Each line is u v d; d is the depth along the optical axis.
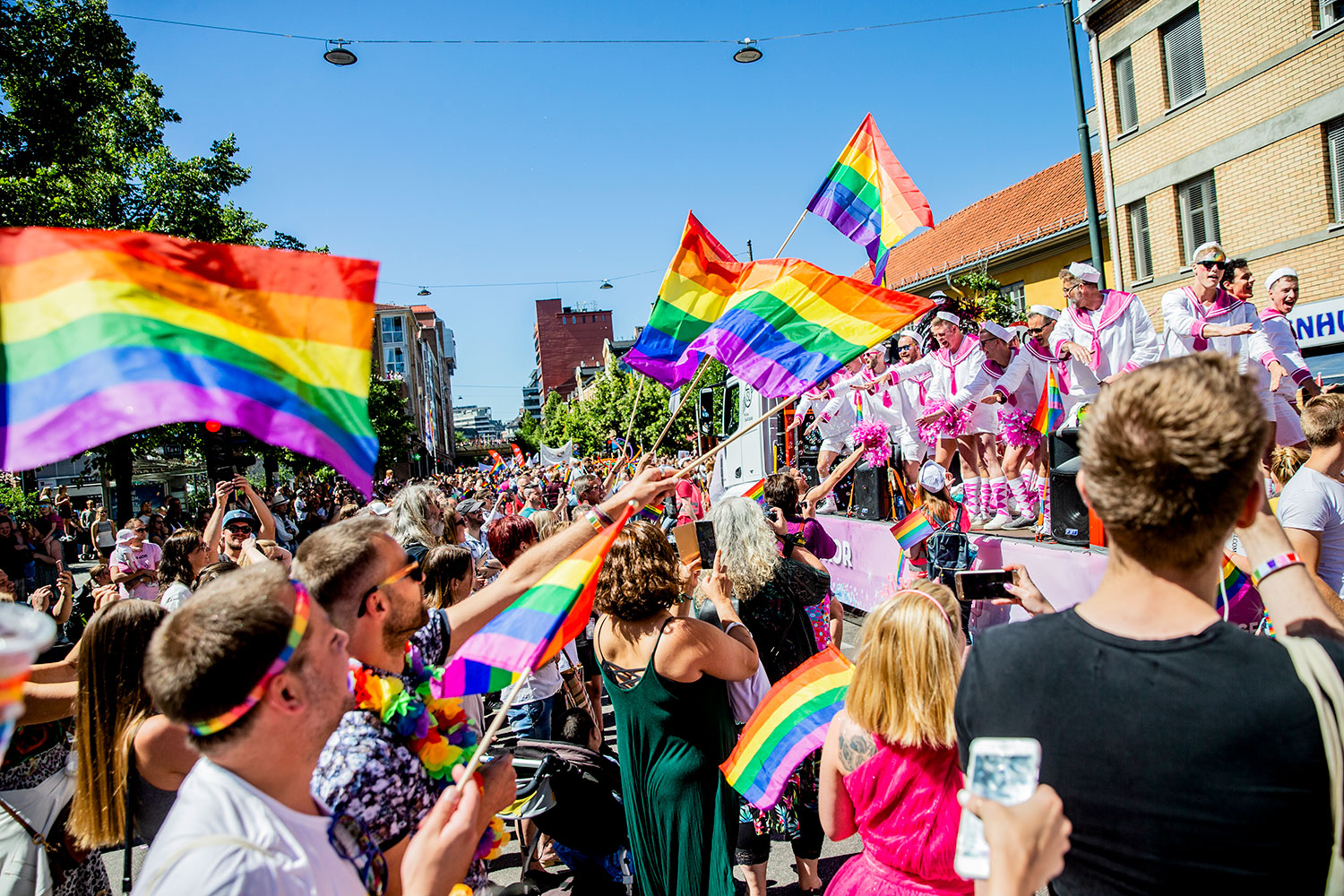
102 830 2.51
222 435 5.36
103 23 16.41
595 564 2.45
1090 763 1.24
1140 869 1.21
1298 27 13.02
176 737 2.47
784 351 3.25
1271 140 13.52
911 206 4.42
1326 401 3.33
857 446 8.13
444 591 3.90
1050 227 19.41
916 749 2.17
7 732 0.95
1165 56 15.62
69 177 16.30
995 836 1.09
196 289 1.82
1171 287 15.67
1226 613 1.51
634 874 3.06
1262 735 1.17
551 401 77.25
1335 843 1.15
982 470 7.09
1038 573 5.05
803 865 3.70
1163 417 1.25
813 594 3.86
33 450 1.64
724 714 3.06
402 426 47.56
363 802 1.83
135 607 2.60
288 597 1.51
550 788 3.20
